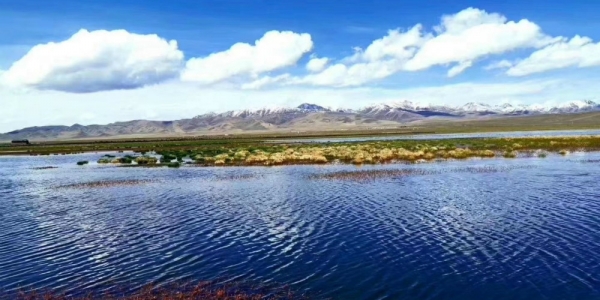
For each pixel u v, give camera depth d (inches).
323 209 1295.5
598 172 1979.6
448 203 1333.7
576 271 729.6
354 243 930.1
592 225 1004.6
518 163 2461.9
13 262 861.8
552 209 1195.3
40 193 1830.7
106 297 679.7
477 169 2209.6
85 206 1469.0
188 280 745.0
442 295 658.8
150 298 671.1
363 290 685.9
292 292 684.7
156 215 1278.3
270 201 1462.8
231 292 689.0
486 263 781.9
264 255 868.0
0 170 3070.9
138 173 2529.5
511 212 1177.4
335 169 2377.0
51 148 6269.7
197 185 1925.4
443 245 896.3
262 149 4143.7
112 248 942.4
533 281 696.4
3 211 1414.9
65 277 772.6
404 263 797.9
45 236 1061.1
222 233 1043.9
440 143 4220.0
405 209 1257.4
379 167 2399.1
